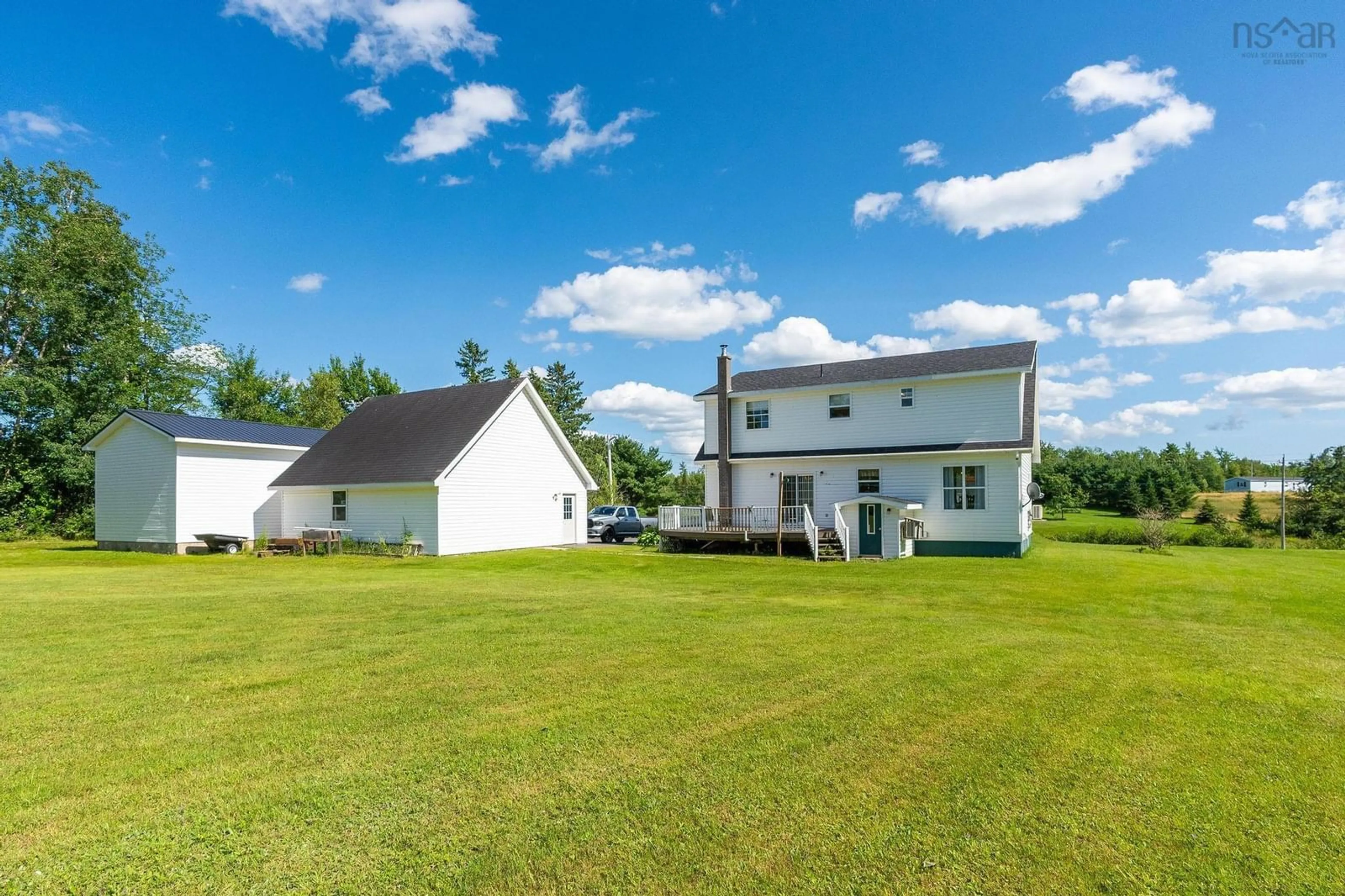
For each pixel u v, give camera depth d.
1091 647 8.47
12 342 32.72
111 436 26.97
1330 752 5.04
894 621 10.09
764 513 23.77
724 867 3.48
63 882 3.28
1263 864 3.55
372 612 10.68
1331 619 11.01
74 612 10.64
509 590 13.87
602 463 51.69
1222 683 6.85
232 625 9.55
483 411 24.58
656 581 15.54
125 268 35.41
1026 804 4.19
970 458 21.67
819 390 23.89
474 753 4.88
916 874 3.44
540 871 3.43
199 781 4.41
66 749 4.92
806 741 5.16
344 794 4.24
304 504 26.20
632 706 5.93
